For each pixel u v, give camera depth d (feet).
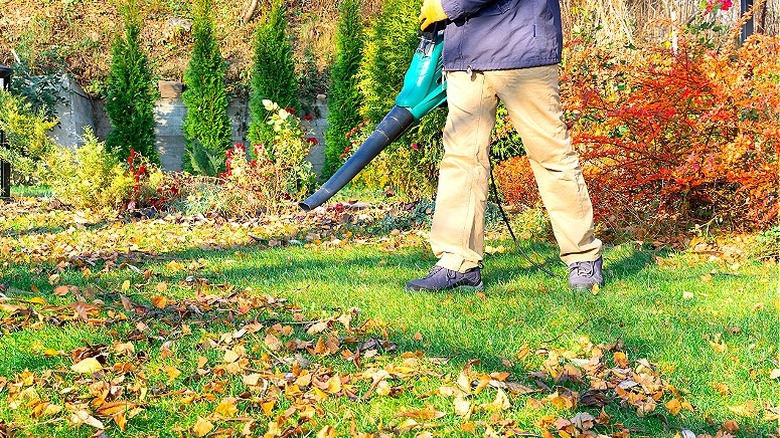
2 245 17.69
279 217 24.97
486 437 6.99
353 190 37.04
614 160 19.43
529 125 12.41
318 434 6.95
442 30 12.48
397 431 7.12
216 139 40.98
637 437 7.11
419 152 29.81
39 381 8.00
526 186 22.84
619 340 9.63
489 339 9.64
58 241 19.17
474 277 12.64
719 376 8.59
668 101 18.33
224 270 14.78
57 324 10.14
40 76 41.04
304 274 14.16
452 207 12.54
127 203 26.48
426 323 10.46
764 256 15.85
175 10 54.13
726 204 18.71
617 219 19.48
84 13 51.52
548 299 11.98
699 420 7.52
